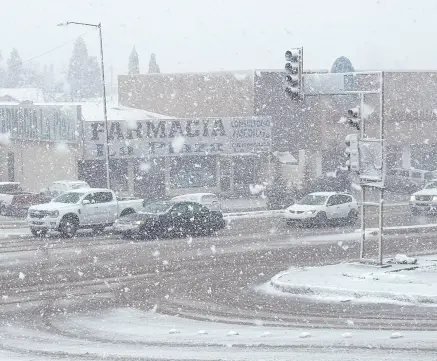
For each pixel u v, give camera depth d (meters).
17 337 15.51
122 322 17.47
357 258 28.50
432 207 45.75
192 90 65.50
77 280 23.86
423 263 25.53
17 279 24.02
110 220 36.97
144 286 22.95
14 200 48.47
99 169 56.50
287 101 63.06
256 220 44.31
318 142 64.44
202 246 32.16
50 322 17.55
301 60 24.28
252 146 60.34
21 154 60.34
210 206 45.00
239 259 28.44
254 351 12.70
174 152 57.78
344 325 16.41
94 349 13.65
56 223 35.22
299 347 13.02
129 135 56.16
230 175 61.09
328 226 40.16
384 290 20.17
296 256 29.17
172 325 16.95
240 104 62.56
